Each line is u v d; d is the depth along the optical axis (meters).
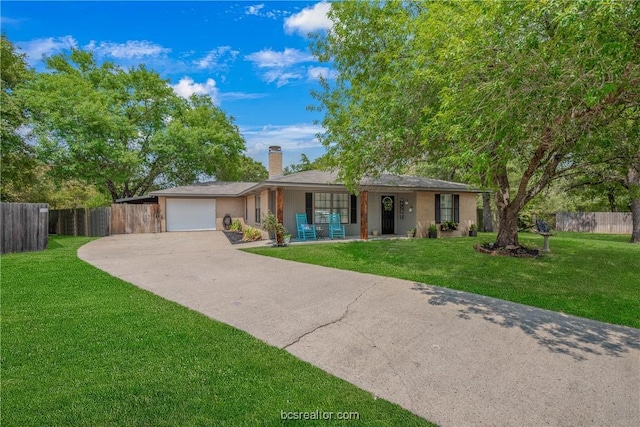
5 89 16.42
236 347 3.57
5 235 10.12
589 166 9.60
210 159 22.41
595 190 18.28
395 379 2.95
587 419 2.39
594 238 15.48
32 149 16.81
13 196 19.86
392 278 6.73
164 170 23.45
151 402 2.57
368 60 10.26
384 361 3.28
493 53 4.48
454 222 14.92
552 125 5.05
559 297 5.46
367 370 3.11
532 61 4.12
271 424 2.34
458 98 4.70
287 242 11.59
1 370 3.03
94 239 14.36
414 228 14.27
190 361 3.24
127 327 4.07
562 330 4.06
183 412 2.46
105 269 7.67
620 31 3.32
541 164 8.81
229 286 6.16
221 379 2.92
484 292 5.70
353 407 2.54
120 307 4.85
